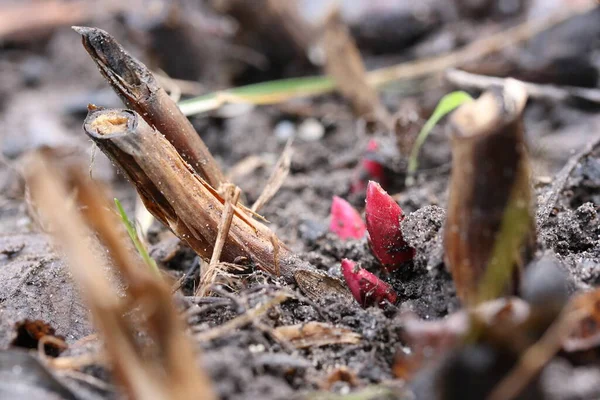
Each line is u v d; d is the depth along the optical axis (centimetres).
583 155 40
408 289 35
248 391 31
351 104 54
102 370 32
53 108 63
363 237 39
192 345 31
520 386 29
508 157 30
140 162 33
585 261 34
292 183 47
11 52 75
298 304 34
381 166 45
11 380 31
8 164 50
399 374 32
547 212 36
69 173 29
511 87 30
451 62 58
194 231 34
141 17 58
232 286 35
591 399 30
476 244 30
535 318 29
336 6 53
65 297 36
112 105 62
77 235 28
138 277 29
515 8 65
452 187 30
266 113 58
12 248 40
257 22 62
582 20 55
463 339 29
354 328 33
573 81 54
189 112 45
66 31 75
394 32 66
